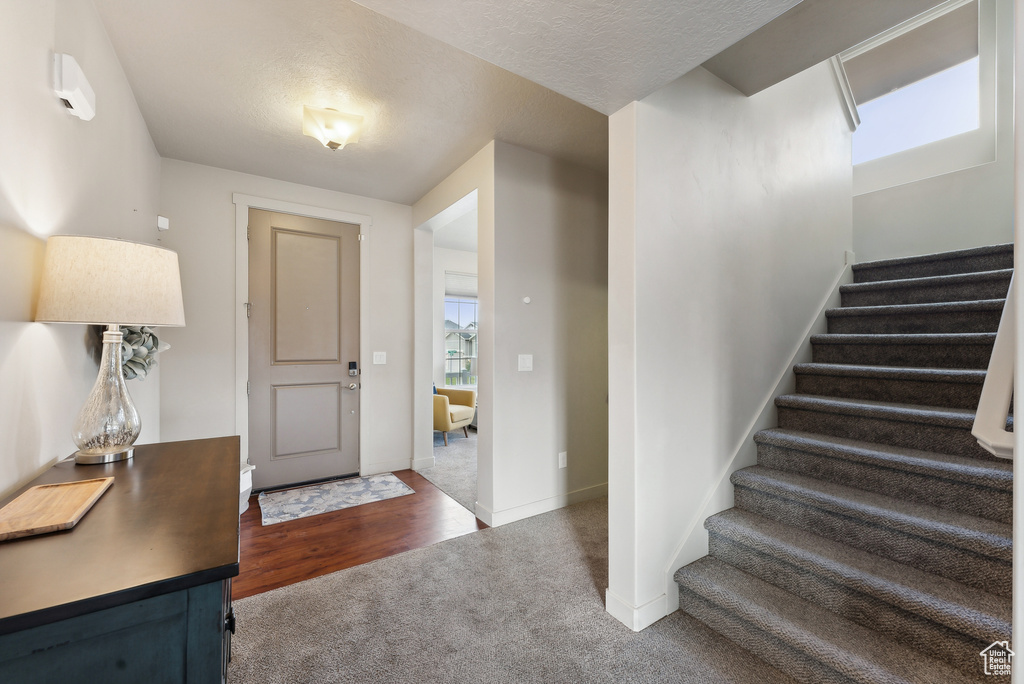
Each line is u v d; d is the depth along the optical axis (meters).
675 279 1.81
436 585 2.00
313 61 1.90
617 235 1.74
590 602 1.86
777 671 1.46
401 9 1.16
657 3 1.13
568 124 2.47
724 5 1.14
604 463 3.25
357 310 3.65
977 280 2.26
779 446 2.05
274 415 3.29
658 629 1.68
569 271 3.04
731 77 2.07
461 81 2.06
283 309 3.32
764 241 2.28
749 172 2.21
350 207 3.60
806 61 1.95
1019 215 0.55
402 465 3.86
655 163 1.74
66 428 1.35
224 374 3.04
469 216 4.40
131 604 0.64
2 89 0.97
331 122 2.26
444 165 3.03
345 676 1.44
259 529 2.61
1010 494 1.40
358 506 2.98
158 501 0.99
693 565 1.83
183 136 2.57
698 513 1.90
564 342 3.01
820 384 2.33
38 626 0.56
